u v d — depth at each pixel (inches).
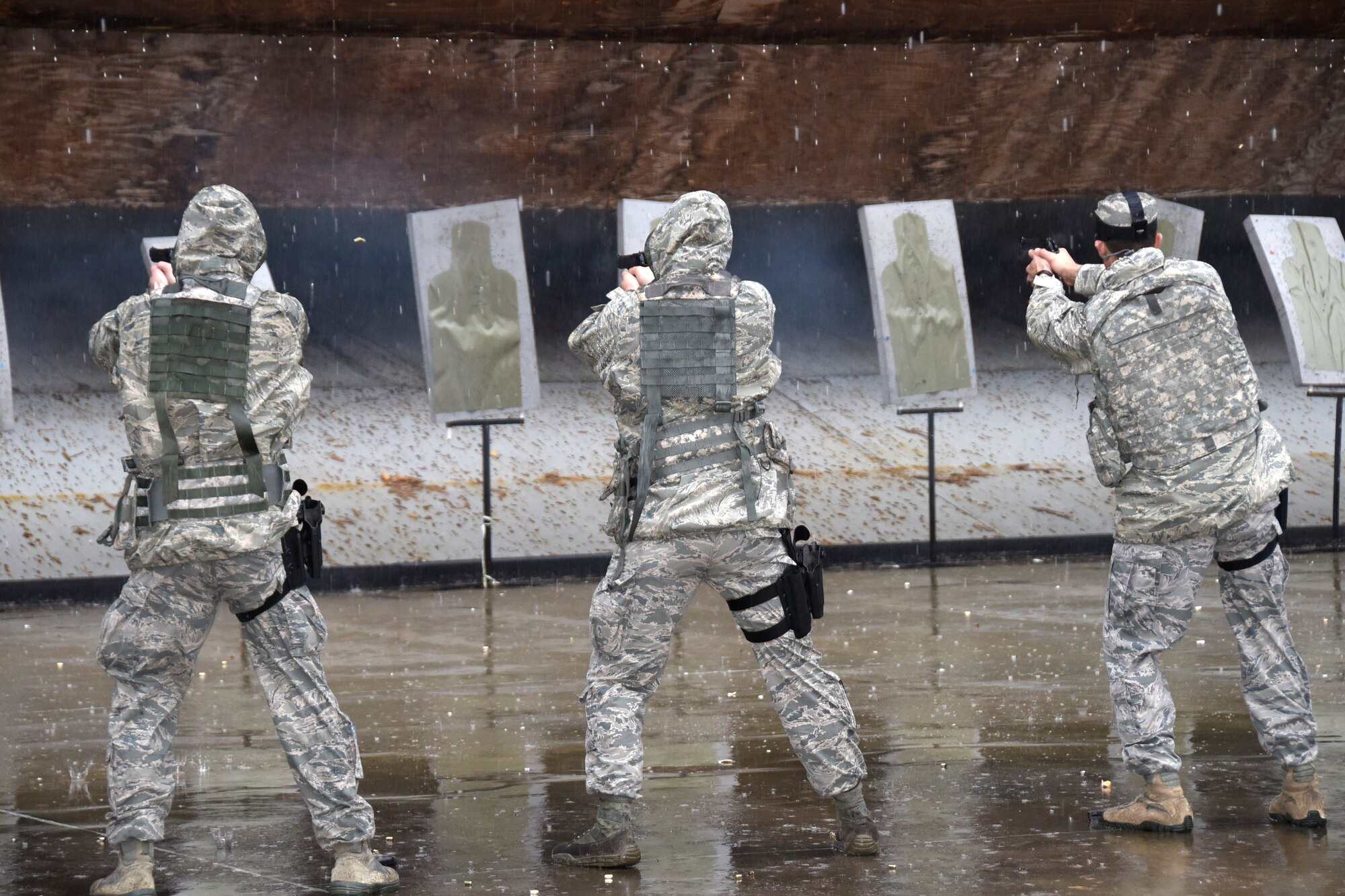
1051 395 1322.6
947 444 1227.2
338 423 1149.7
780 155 1126.4
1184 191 1235.2
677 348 366.6
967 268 1574.8
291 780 465.7
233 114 1002.1
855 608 885.8
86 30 936.9
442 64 1010.7
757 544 368.8
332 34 976.9
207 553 331.9
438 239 961.5
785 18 1026.7
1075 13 1069.8
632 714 371.6
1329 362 1068.5
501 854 378.9
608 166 1104.2
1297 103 1183.6
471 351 967.6
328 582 985.5
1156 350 397.7
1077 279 423.8
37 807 433.7
